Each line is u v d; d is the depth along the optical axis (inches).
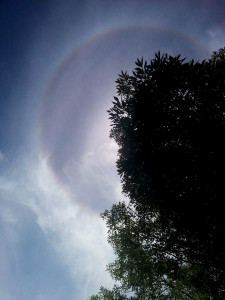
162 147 347.6
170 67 335.3
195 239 353.1
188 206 330.3
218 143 305.7
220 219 308.2
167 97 338.3
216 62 357.1
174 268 394.3
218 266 338.0
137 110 352.8
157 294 463.8
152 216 431.2
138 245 459.5
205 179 315.9
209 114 319.3
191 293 490.9
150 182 359.3
